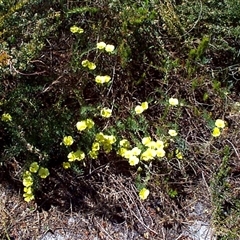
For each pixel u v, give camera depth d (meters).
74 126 1.03
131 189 1.00
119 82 1.09
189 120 1.08
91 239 0.94
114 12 1.09
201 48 1.07
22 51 0.97
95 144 0.99
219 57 1.15
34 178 0.97
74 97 1.05
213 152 1.05
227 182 1.02
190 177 1.03
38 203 0.98
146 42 1.10
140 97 1.10
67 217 0.97
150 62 1.11
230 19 1.13
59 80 1.04
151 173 1.01
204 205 0.99
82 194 1.00
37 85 1.02
